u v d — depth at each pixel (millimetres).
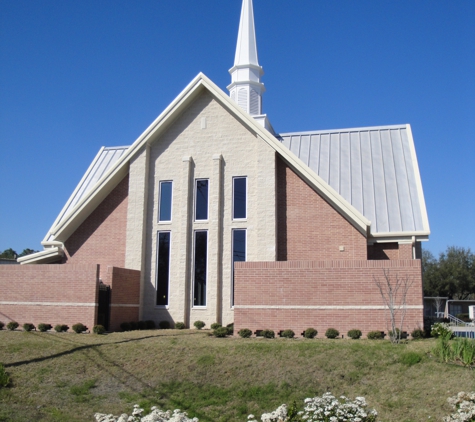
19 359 17266
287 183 25359
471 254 74438
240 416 13656
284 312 20875
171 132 27250
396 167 26906
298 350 16812
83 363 16859
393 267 20062
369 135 29531
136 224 26312
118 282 23875
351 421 10938
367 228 23344
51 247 28578
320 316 20500
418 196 25203
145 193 26641
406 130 29125
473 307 46344
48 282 23344
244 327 21062
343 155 28438
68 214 26984
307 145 29859
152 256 26203
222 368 16031
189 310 25266
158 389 15188
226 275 25203
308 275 20875
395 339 17703
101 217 27594
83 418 13477
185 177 26312
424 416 12875
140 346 18109
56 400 14562
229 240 25453
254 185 25625
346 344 17234
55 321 22891
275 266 21250
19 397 14641
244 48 37031
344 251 24094
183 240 25719
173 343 18344
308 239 24641
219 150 26422
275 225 24625
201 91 27141
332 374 15320
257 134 25688
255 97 36812
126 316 24391
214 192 25906
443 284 72438
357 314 20156
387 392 14258
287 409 12023
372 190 25938
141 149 26953
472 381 13969
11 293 23797
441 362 15344
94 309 22391
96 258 27250
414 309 19625
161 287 25906
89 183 30750
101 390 15227
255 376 15477
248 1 37938
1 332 21688
